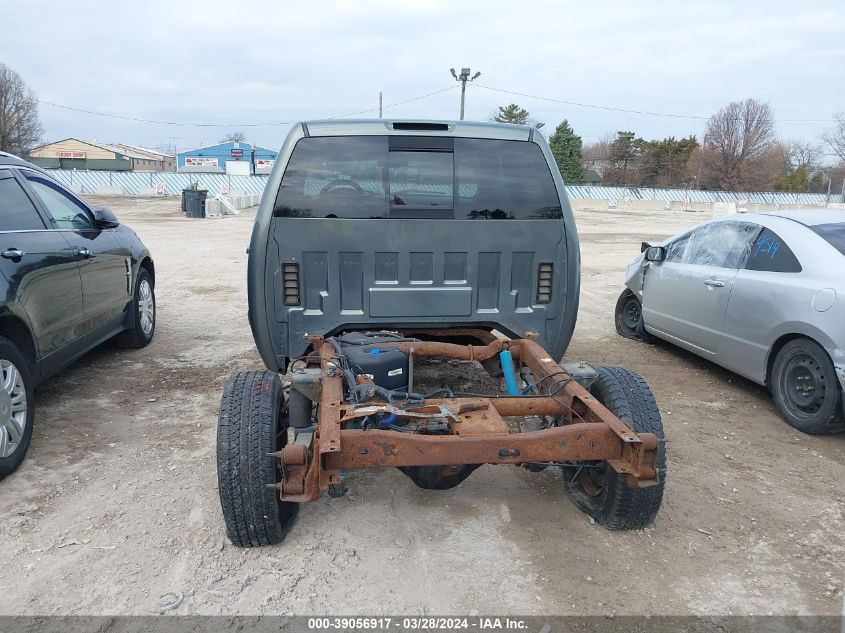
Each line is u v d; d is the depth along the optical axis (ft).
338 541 11.49
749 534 11.97
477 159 14.07
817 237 17.12
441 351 13.48
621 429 10.05
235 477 10.36
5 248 14.03
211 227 74.69
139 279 22.59
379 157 13.79
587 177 262.06
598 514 12.02
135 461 14.33
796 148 261.03
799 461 15.03
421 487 12.00
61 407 17.31
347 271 13.78
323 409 10.28
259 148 291.38
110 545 11.28
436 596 10.10
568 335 14.73
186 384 19.33
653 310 23.41
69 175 156.76
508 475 14.05
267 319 13.74
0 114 222.89
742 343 18.61
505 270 14.23
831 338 15.42
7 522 11.87
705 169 242.58
